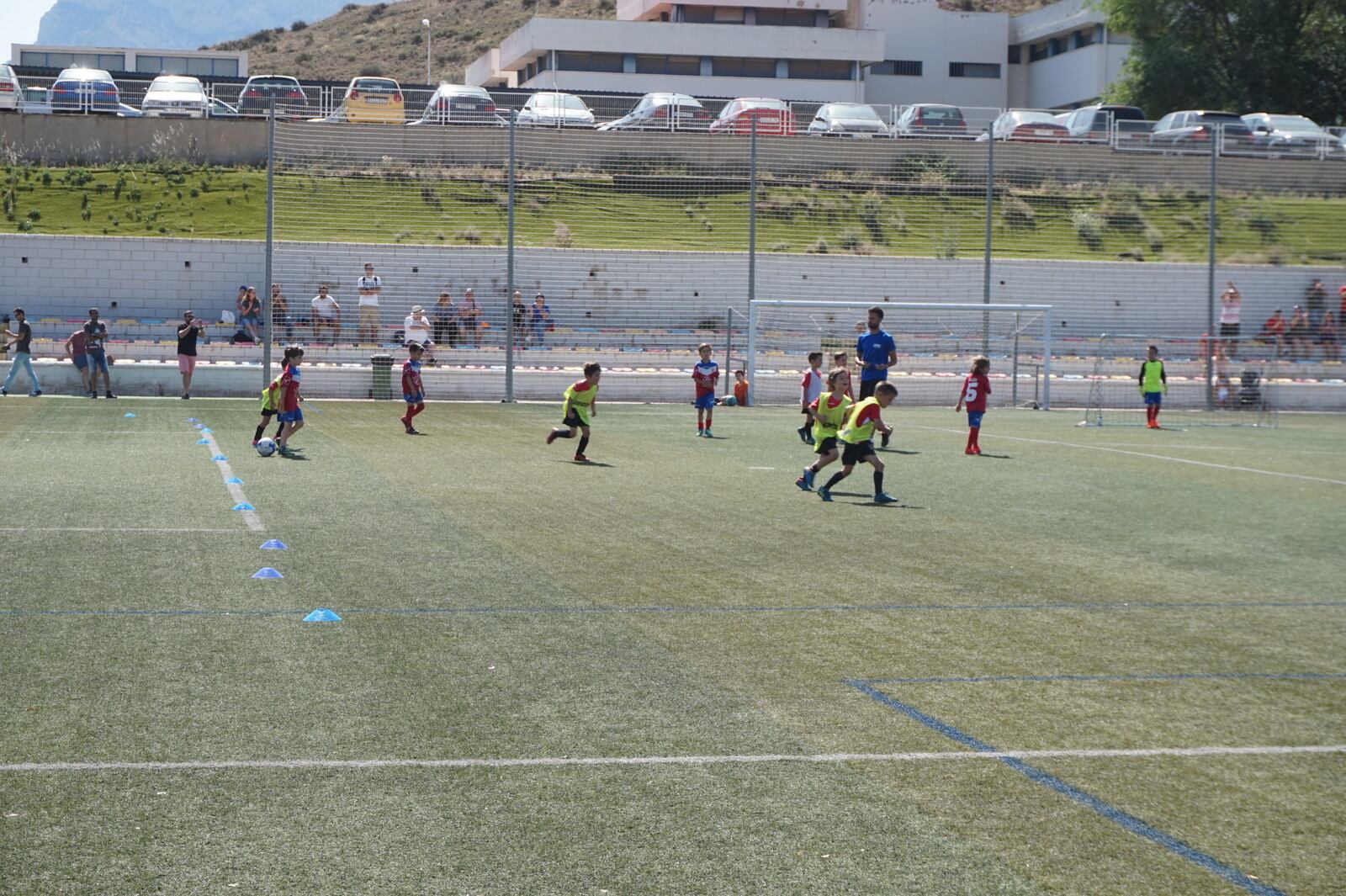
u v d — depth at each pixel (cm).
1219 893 464
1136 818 531
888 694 698
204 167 3838
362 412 2602
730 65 6000
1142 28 5462
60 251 3212
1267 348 3528
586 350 3225
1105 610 934
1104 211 3941
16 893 437
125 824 498
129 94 4284
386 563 1034
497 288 3388
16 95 3944
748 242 3684
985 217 3625
